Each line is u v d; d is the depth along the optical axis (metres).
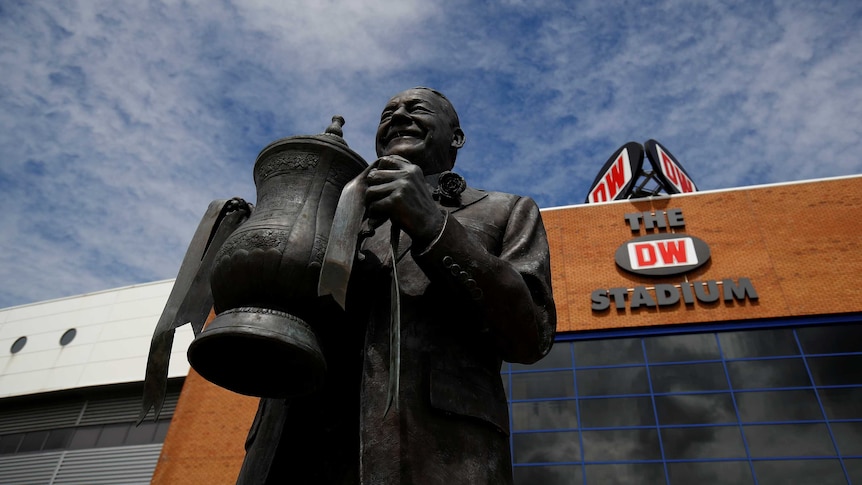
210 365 3.18
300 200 3.26
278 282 3.01
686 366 26.02
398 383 2.66
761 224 28.55
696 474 23.75
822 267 26.78
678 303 27.33
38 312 34.47
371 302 3.35
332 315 3.23
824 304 25.92
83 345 32.41
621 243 29.45
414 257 3.03
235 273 3.05
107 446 29.45
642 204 30.48
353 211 2.95
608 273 28.75
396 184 2.97
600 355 27.03
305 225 3.14
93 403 31.12
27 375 32.28
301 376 3.15
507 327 3.17
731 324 26.41
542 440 25.56
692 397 25.31
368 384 3.03
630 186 32.34
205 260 3.77
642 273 28.19
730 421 24.50
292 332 2.95
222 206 3.92
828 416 23.77
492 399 3.23
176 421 27.47
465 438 3.01
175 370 29.84
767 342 25.80
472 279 3.02
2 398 32.03
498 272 3.08
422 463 2.84
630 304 27.75
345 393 3.37
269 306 3.04
